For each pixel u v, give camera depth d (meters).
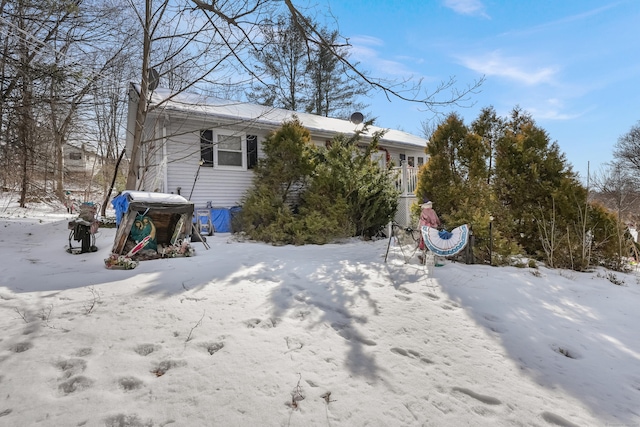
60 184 17.97
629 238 7.66
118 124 21.80
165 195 6.74
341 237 9.77
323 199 9.64
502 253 6.69
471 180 7.91
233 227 10.38
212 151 11.14
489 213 7.23
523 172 7.85
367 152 10.52
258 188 10.08
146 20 9.14
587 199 7.62
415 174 12.44
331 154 10.23
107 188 22.33
